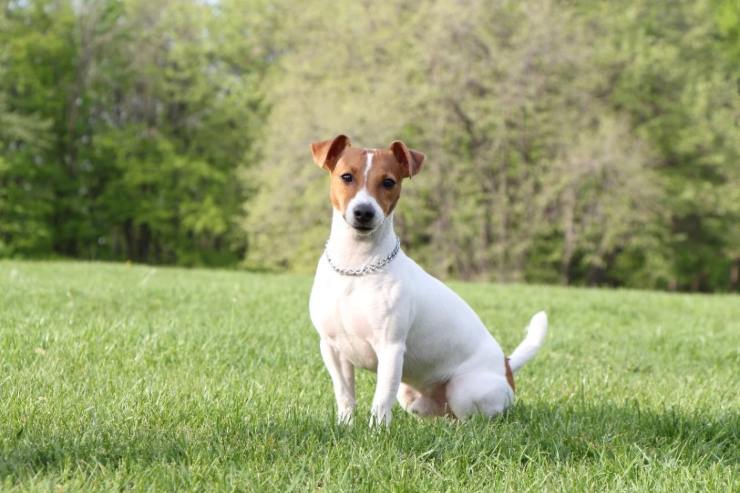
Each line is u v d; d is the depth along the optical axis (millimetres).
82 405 3906
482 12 24812
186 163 33188
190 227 34156
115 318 7219
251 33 34969
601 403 4648
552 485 3064
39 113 32094
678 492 2975
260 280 13922
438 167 25578
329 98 26188
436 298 4051
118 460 3070
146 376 4766
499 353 4340
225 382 4766
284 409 4094
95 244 36312
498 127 25406
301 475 2980
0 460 2949
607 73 27812
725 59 29859
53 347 5414
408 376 4215
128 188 34156
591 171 25203
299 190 26172
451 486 2979
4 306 7574
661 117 28469
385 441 3422
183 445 3264
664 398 4984
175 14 33812
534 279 28578
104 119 35156
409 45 26641
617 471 3240
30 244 32062
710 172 29141
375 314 3744
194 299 9320
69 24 33250
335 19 27672
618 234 27141
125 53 33750
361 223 3584
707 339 8172
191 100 33844
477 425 3861
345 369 4090
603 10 28625
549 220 26891
